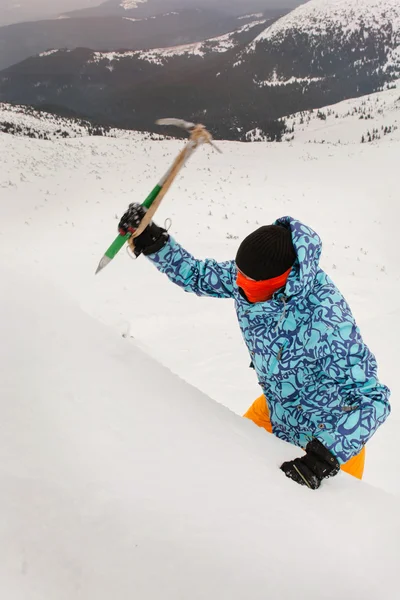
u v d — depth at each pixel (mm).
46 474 1269
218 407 2139
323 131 173875
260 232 1837
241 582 1113
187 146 2078
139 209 2195
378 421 1848
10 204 19250
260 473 1668
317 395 2021
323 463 1785
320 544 1360
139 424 1658
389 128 131375
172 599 1035
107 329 2418
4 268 2920
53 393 1665
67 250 13852
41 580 994
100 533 1137
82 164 24656
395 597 1258
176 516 1249
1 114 52188
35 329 2145
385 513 1694
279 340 1940
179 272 2357
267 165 25469
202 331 8422
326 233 17953
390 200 21516
